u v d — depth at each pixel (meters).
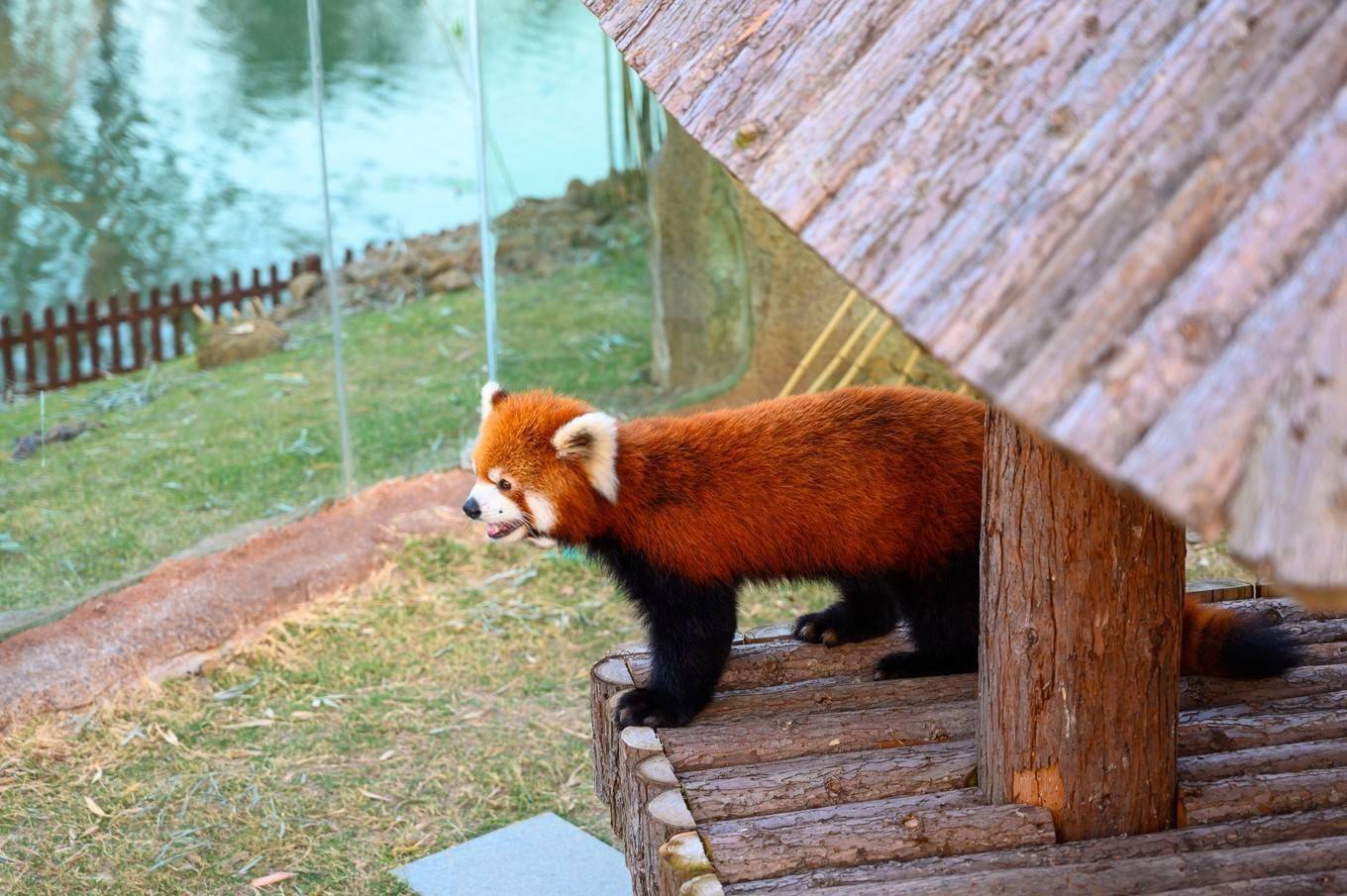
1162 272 0.94
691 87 1.51
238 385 7.29
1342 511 0.78
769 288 6.33
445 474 6.21
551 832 3.64
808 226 1.18
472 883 3.39
